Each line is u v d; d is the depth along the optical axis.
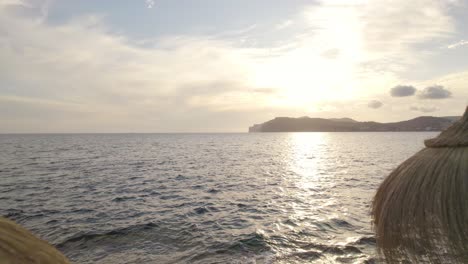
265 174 32.06
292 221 14.23
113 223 13.84
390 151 67.25
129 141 137.38
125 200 18.83
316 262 9.81
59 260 0.56
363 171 33.97
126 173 32.16
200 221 14.21
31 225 13.70
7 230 0.55
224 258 10.09
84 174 31.27
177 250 10.78
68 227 13.33
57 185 24.42
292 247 10.97
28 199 19.14
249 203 18.11
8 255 0.50
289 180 27.70
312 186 24.33
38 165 39.81
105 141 137.12
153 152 67.75
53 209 16.52
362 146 89.88
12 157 52.53
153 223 13.82
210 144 110.19
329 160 48.44
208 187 23.78
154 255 10.38
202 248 10.91
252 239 11.70
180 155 59.19
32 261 0.52
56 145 98.69
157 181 26.78
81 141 136.88
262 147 91.12
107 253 10.60
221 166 39.91
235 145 103.19
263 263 9.73
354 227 13.23
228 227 13.29
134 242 11.54
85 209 16.52
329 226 13.41
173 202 18.31
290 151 73.06
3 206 17.27
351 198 19.50
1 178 28.28
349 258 10.05
